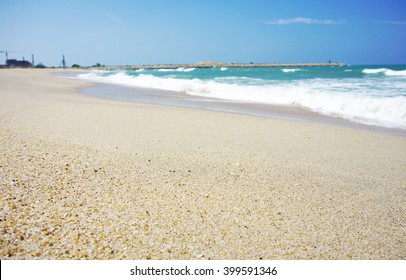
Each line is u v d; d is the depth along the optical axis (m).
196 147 6.61
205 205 4.03
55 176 4.52
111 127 8.13
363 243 3.45
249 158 6.07
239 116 10.70
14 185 4.11
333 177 5.35
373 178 5.42
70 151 5.71
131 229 3.38
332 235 3.55
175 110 11.52
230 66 135.62
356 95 13.56
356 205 4.35
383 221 3.95
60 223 3.38
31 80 29.38
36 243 3.03
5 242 3.00
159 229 3.42
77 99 14.35
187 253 3.07
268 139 7.73
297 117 11.27
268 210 4.02
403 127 9.84
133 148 6.23
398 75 27.30
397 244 3.47
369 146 7.47
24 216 3.44
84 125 8.20
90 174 4.71
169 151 6.18
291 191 4.65
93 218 3.53
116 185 4.41
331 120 10.82
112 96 16.80
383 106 11.73
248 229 3.55
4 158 5.06
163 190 4.37
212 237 3.35
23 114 9.32
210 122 9.45
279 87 18.03
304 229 3.63
